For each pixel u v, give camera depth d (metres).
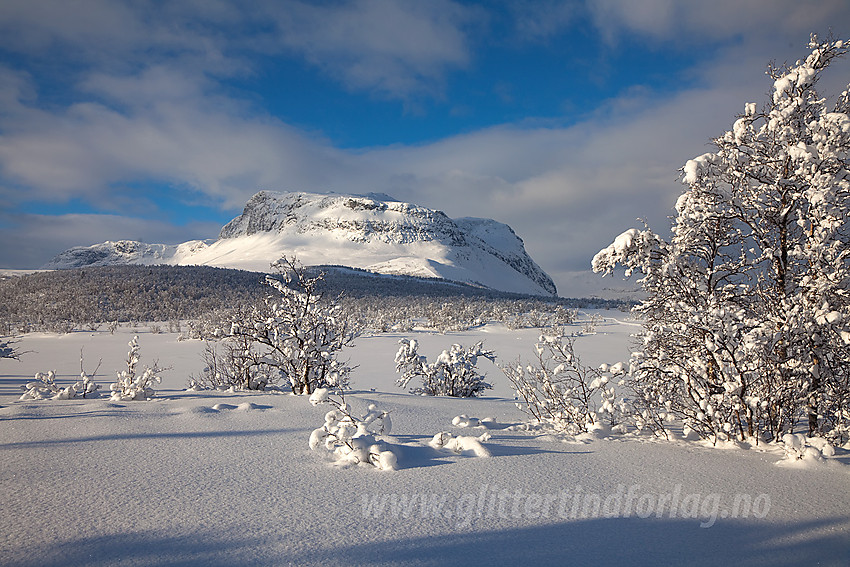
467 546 2.39
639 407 5.39
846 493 3.31
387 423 4.20
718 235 5.71
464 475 3.49
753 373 4.79
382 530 2.54
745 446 4.55
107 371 17.42
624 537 2.57
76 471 3.34
